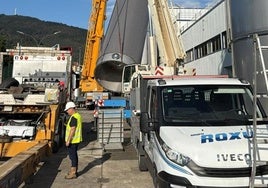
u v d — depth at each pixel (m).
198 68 26.47
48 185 7.02
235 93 5.89
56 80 12.63
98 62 18.09
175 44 12.47
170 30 12.54
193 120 5.38
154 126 5.53
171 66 12.46
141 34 17.78
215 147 4.60
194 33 27.19
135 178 7.54
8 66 12.75
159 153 5.07
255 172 4.33
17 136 8.73
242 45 8.77
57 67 12.82
